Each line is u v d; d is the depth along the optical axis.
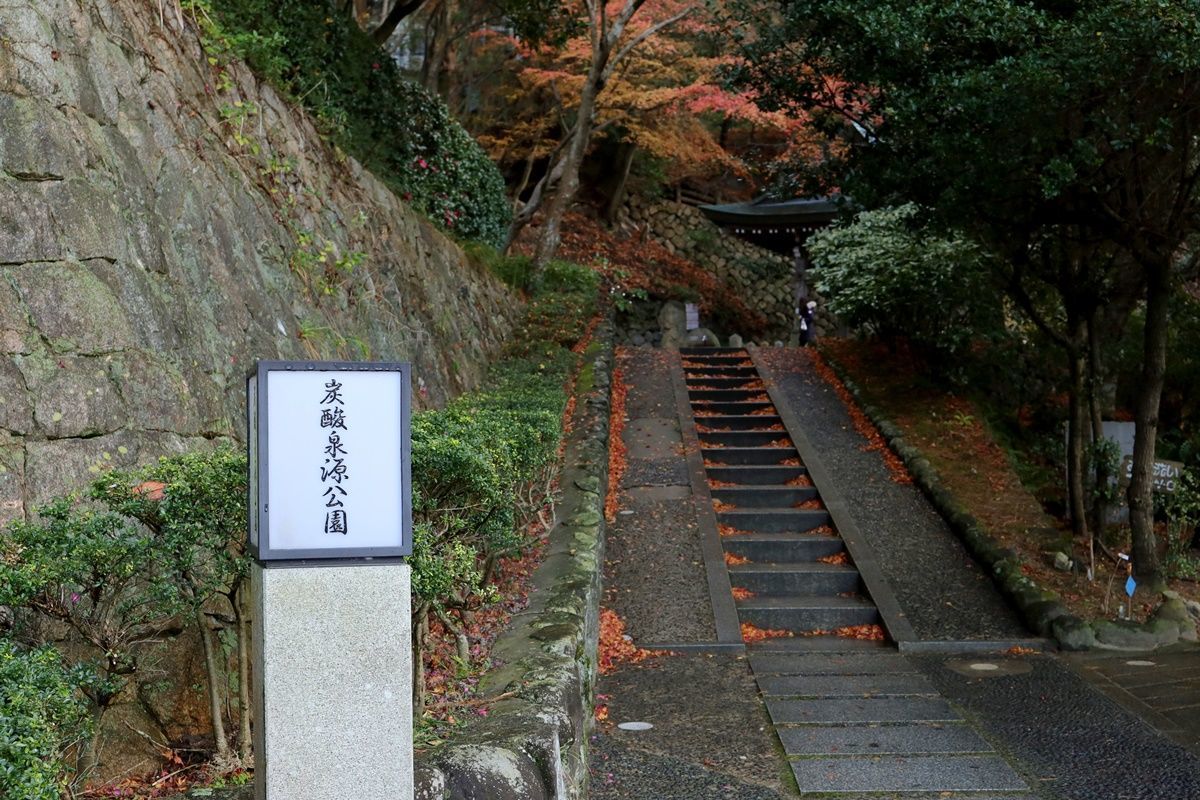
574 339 14.01
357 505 2.63
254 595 2.69
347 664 2.55
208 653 3.30
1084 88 6.54
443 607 4.36
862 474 10.66
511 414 7.12
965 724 5.58
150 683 3.48
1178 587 8.62
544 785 3.23
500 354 12.59
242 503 3.15
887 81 7.68
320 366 2.65
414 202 10.93
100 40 5.20
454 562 3.54
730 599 7.91
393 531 2.65
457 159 13.12
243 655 3.29
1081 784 4.72
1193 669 6.65
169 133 5.66
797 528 9.61
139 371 4.45
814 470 10.76
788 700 6.00
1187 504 9.12
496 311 13.33
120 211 4.80
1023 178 7.50
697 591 8.04
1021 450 12.16
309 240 7.12
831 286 12.97
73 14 4.98
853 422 12.34
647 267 23.97
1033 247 9.43
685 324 22.97
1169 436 12.17
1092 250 9.25
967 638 7.34
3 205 4.09
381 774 2.55
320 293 7.15
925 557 8.75
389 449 2.67
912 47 7.09
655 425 12.25
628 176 25.73
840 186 8.93
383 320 8.35
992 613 7.76
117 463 4.11
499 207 15.16
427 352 9.33
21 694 2.24
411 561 3.23
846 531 9.25
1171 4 5.99
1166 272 7.93
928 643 7.25
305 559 2.58
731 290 25.78
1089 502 10.41
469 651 4.48
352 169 8.95
